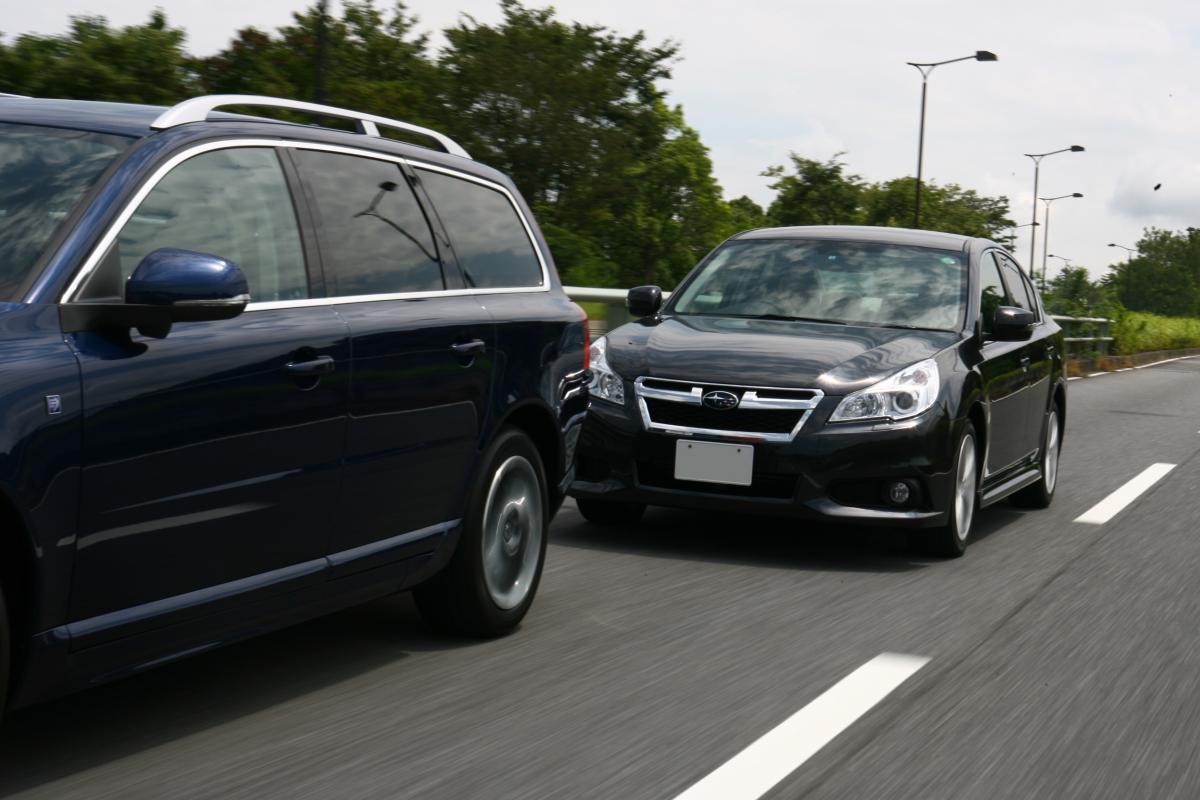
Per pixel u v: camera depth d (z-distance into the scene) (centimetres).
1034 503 1065
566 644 584
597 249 5875
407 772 414
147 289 385
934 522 794
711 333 849
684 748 446
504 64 5481
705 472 782
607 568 751
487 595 580
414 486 526
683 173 7531
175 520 407
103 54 2838
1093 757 452
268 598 450
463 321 555
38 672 371
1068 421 1866
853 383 785
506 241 623
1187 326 5938
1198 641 629
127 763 415
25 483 358
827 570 773
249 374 432
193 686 505
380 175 545
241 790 394
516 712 482
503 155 5506
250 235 462
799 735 463
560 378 628
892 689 526
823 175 8762
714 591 703
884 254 944
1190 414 2067
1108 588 748
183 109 459
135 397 391
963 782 422
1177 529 968
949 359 838
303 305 472
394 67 5475
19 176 422
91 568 381
